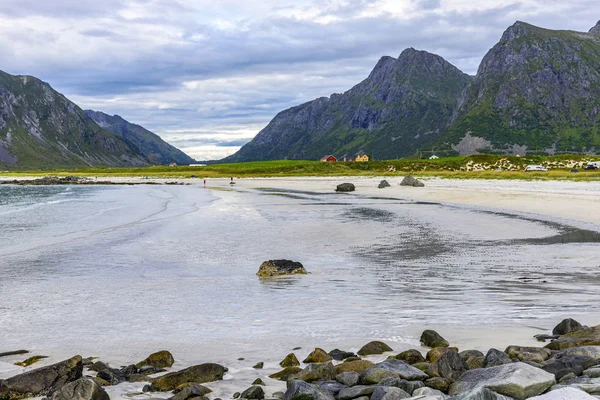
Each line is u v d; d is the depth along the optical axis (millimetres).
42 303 16328
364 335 11945
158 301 16484
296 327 12906
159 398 8352
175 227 38969
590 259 22969
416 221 40406
